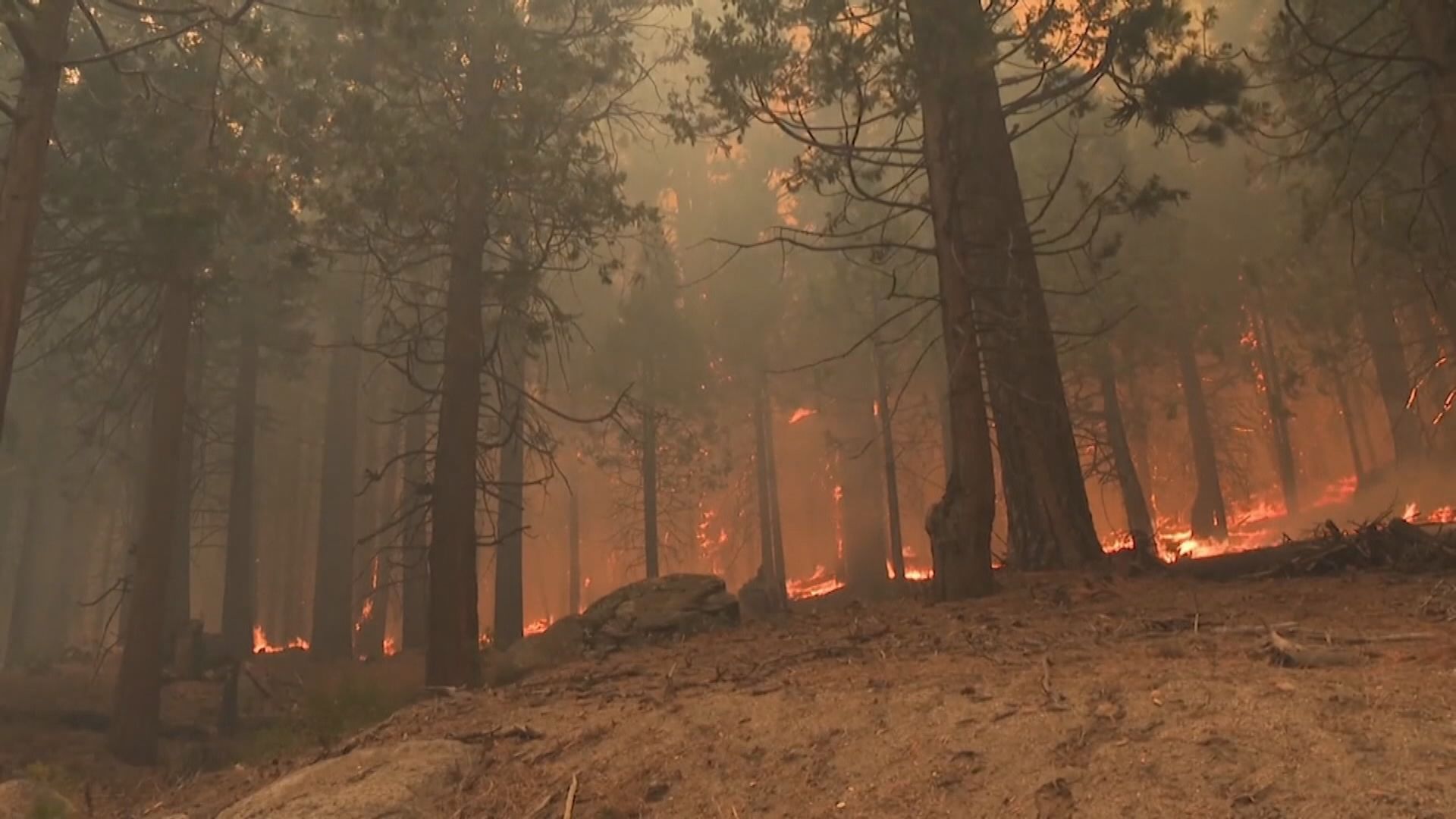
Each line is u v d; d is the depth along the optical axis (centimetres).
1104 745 357
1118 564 968
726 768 410
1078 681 439
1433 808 277
